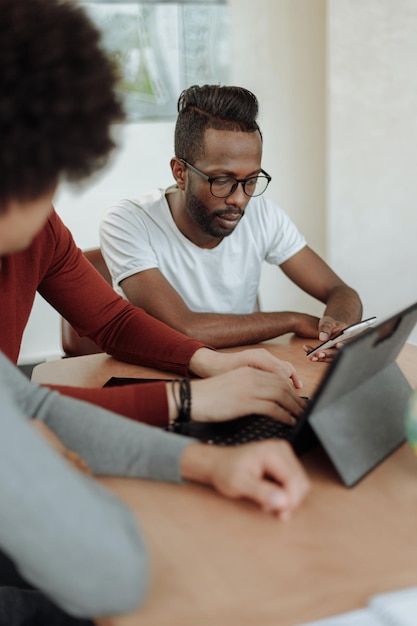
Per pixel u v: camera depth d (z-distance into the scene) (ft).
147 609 2.24
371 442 3.16
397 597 2.31
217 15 12.04
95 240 12.35
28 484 2.14
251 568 2.43
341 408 3.08
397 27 10.67
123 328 5.01
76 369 4.97
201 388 3.74
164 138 12.31
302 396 4.14
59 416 3.25
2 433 2.17
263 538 2.61
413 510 2.78
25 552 2.16
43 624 3.56
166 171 12.46
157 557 2.50
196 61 12.12
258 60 12.38
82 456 3.15
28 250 4.54
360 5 10.81
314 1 12.32
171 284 6.73
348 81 11.12
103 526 2.20
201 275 6.77
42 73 2.34
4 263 4.30
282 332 5.84
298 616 2.29
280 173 12.85
